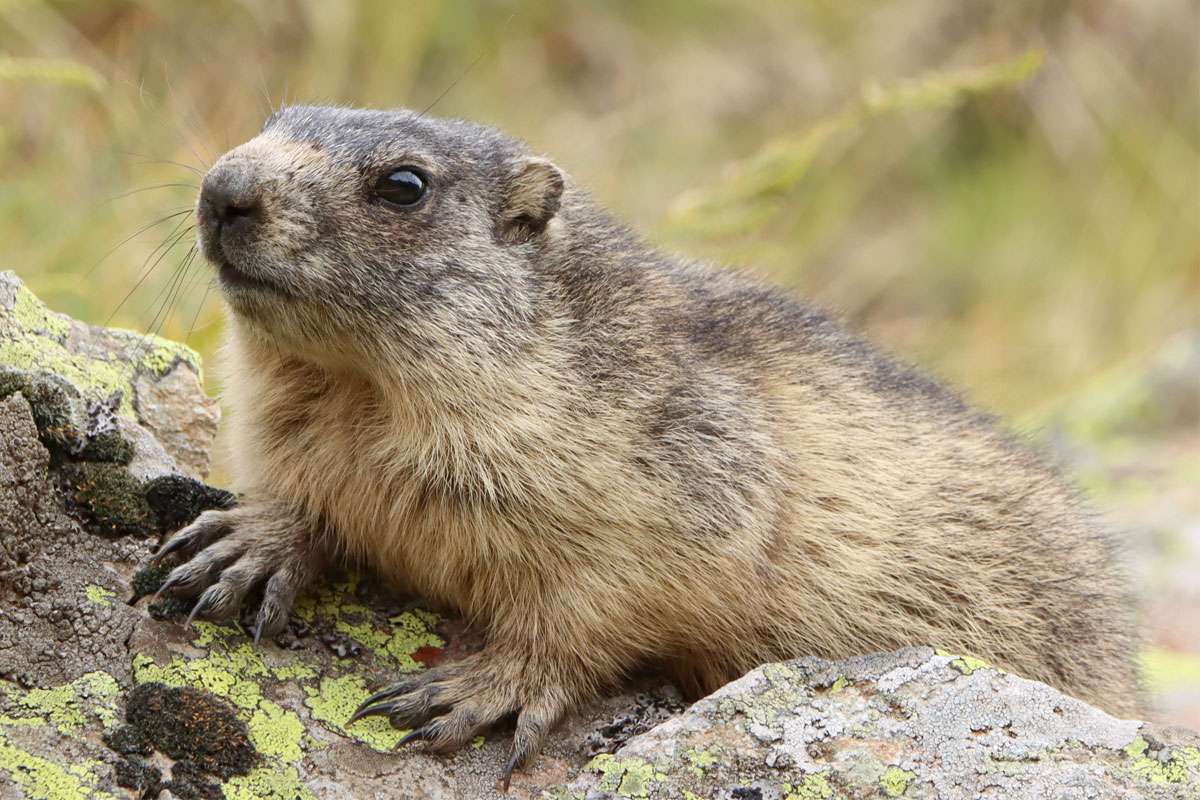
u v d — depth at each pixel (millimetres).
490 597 11344
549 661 11094
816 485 12305
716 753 9727
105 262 17141
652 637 11469
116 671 9719
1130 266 29359
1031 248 29156
